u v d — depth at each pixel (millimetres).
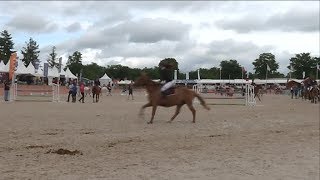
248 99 35906
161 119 20234
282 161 10484
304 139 14789
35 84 64938
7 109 24188
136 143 12852
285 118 22531
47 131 14648
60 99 39594
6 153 10430
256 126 18516
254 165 9883
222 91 61531
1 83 57688
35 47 148375
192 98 19094
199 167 9469
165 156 10805
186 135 15023
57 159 9875
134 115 21766
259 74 180750
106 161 9852
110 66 163500
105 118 19844
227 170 9227
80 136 13773
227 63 174875
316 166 9898
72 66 159250
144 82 18453
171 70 18625
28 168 8773
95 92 37344
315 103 39625
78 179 7930
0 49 137875
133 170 8914
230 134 15711
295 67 170375
